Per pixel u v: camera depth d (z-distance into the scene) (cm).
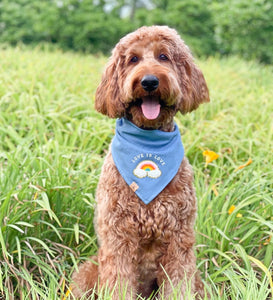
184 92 133
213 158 162
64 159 169
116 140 134
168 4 769
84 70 343
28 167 153
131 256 128
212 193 177
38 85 254
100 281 131
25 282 137
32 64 327
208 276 138
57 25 738
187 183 130
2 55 359
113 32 741
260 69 425
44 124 209
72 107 224
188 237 129
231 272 136
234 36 535
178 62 133
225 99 281
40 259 143
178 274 128
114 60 134
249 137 205
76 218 154
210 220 154
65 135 203
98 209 134
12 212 139
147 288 140
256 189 161
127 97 124
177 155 131
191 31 726
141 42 128
